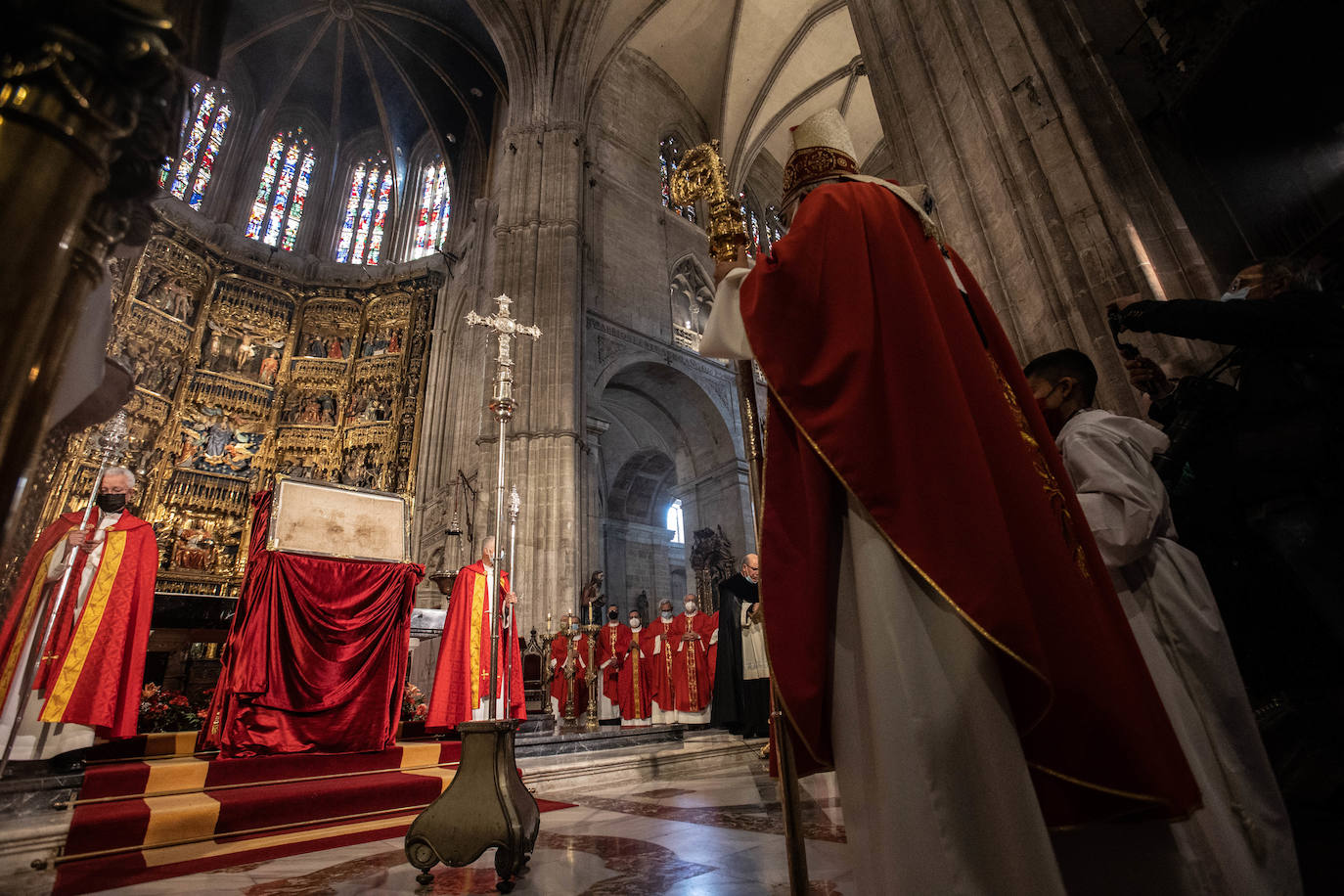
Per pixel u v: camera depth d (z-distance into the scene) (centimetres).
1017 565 108
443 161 2641
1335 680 234
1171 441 254
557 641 1122
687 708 947
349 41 2464
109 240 113
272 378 2244
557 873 268
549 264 1712
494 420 1577
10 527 87
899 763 97
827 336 127
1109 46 561
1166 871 118
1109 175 503
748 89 2330
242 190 2411
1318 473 215
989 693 100
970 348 131
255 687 478
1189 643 175
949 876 90
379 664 553
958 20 648
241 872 288
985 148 601
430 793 463
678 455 2181
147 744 495
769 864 258
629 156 2136
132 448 1875
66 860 303
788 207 172
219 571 1908
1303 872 170
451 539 1681
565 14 1984
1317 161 412
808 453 122
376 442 2225
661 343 1939
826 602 115
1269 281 259
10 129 97
